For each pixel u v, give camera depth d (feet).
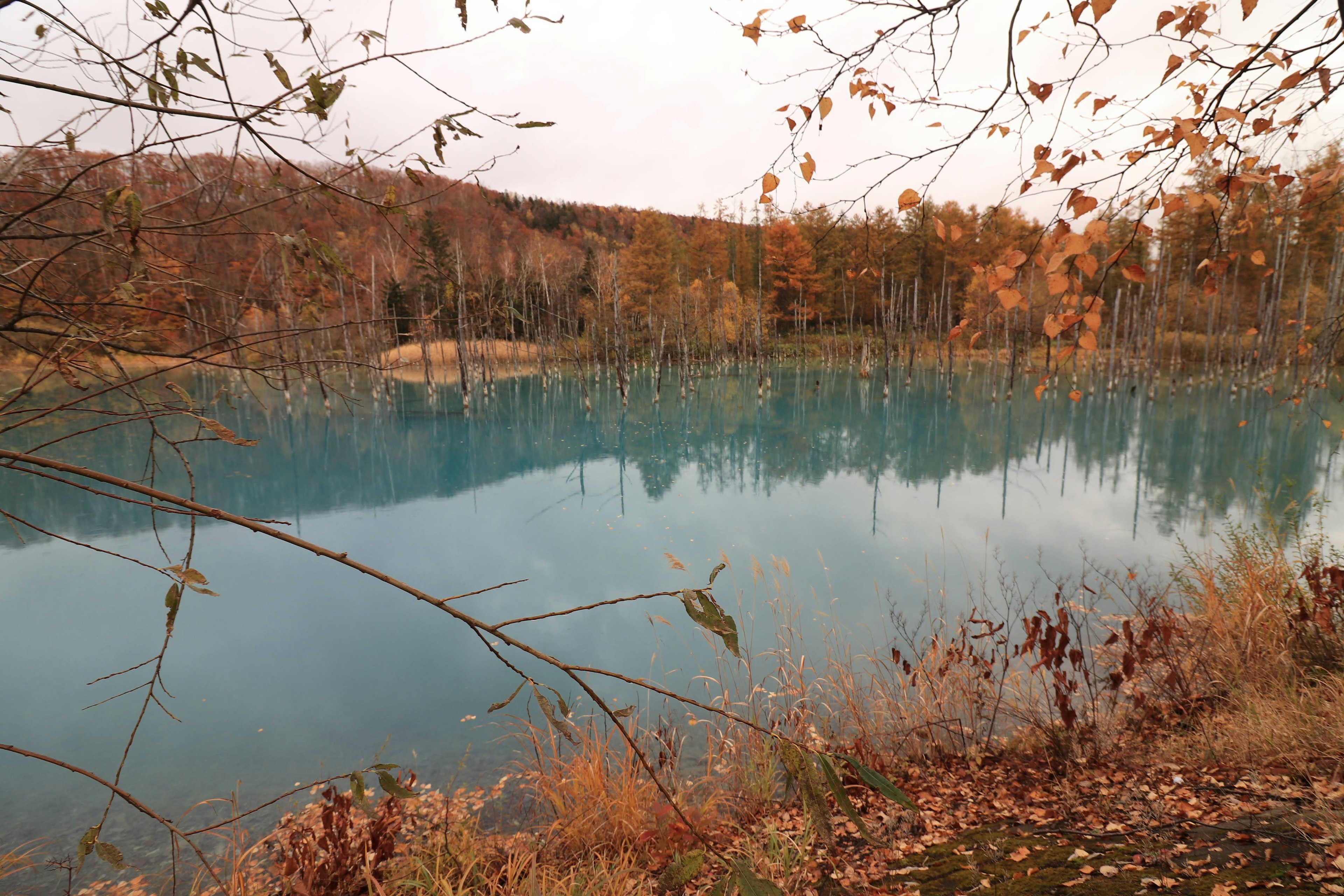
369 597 30.01
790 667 18.52
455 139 3.34
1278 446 57.98
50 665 23.61
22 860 13.33
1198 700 14.16
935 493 47.16
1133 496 43.86
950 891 8.41
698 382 145.48
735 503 46.32
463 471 60.29
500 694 20.62
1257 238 78.38
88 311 3.53
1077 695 15.84
